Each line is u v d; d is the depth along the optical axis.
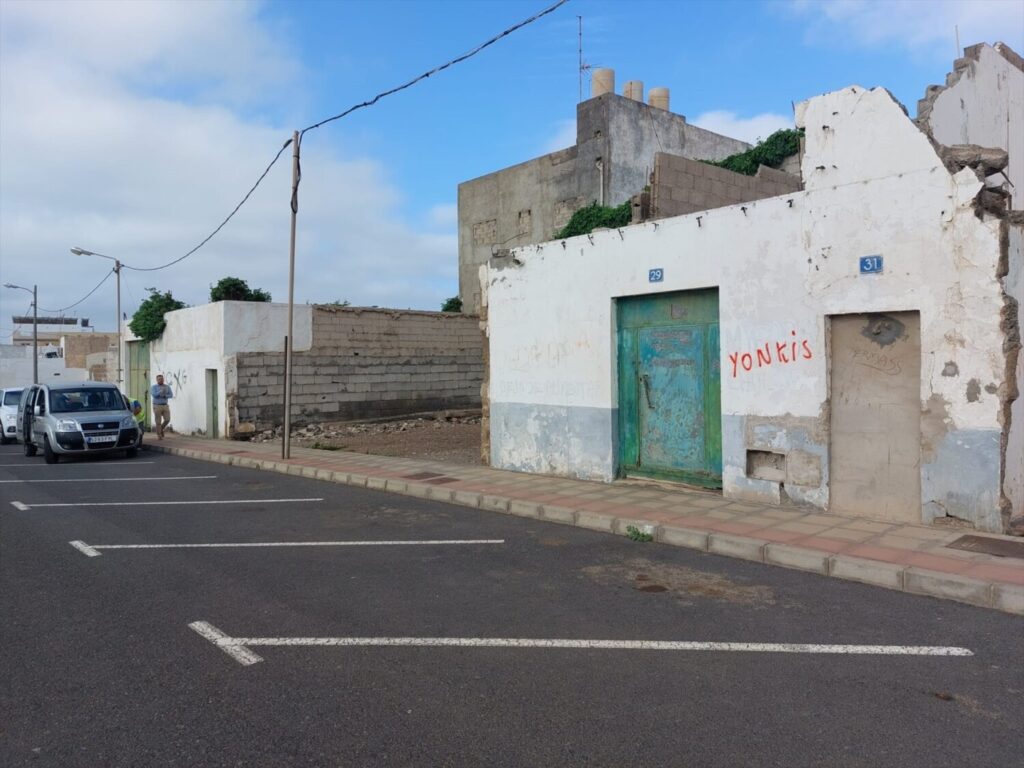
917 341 7.82
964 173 7.34
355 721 4.00
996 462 7.25
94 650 5.12
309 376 22.25
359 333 23.41
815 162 8.53
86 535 8.91
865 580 6.46
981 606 5.79
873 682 4.43
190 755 3.67
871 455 8.16
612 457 10.95
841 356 8.37
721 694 4.28
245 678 4.60
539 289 11.92
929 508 7.70
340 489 12.20
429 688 4.41
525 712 4.08
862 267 8.05
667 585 6.49
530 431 12.22
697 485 10.12
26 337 77.75
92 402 18.89
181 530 9.10
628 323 10.83
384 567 7.20
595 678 4.53
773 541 7.32
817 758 3.56
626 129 30.14
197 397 22.72
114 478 14.36
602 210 25.09
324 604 6.04
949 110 9.46
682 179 13.11
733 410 9.31
